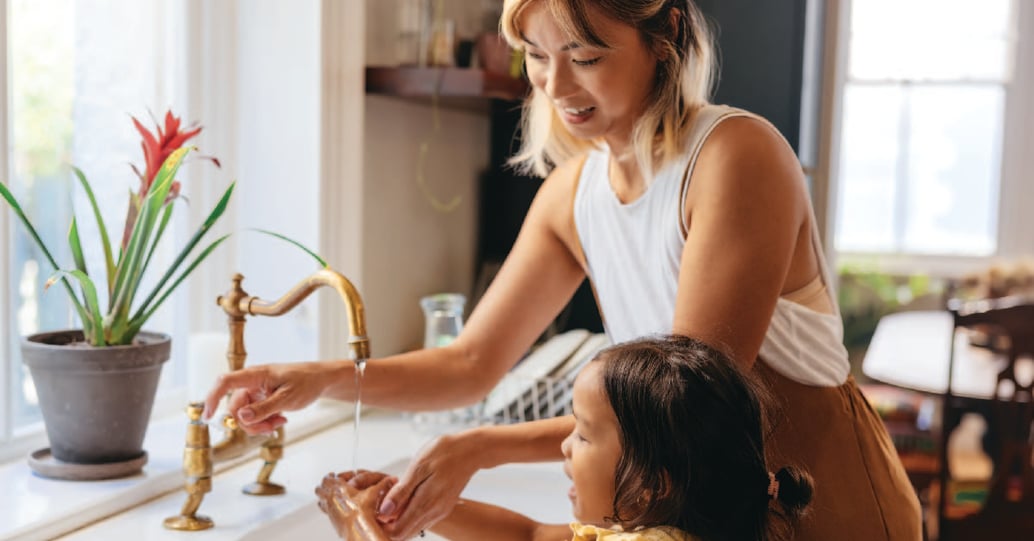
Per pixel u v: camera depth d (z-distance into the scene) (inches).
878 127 177.5
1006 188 173.8
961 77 173.9
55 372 50.7
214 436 58.4
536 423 46.1
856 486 46.3
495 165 96.0
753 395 40.4
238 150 70.3
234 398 47.0
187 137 53.2
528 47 45.6
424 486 43.8
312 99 68.2
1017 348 105.0
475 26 89.3
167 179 49.4
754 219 42.7
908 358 117.9
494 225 96.3
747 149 43.3
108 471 52.4
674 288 47.3
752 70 89.4
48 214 61.1
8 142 54.8
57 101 60.9
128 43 65.2
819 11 96.3
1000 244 174.7
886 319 144.4
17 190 58.7
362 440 67.3
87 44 62.6
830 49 99.0
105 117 64.1
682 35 45.1
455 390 52.9
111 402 51.7
